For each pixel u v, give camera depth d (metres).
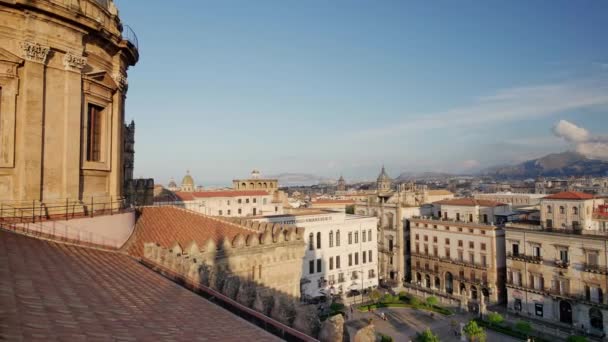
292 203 163.62
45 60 23.05
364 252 98.12
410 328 71.25
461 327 64.62
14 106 22.20
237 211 131.25
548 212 78.81
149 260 26.03
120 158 30.59
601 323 67.19
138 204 52.75
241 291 20.73
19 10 21.95
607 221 74.19
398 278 104.56
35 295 12.28
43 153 23.17
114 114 29.30
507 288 81.44
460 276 91.38
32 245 19.70
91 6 26.03
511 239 81.44
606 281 66.50
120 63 29.42
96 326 10.92
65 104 24.00
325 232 90.38
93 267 19.34
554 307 73.81
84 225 24.06
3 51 21.53
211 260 29.11
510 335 67.62
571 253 71.62
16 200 22.33
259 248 32.38
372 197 121.56
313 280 87.19
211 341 12.16
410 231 105.31
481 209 96.06
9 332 8.71
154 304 15.41
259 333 14.60
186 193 126.25
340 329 15.46
